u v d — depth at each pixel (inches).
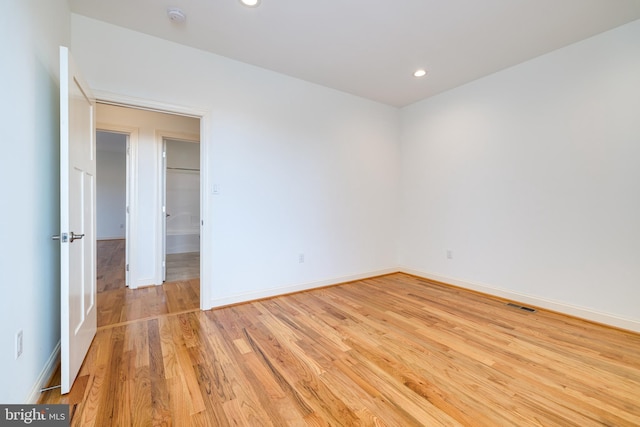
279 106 127.4
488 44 104.3
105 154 316.2
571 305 106.3
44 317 63.4
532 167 116.3
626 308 94.7
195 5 83.5
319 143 140.9
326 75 129.3
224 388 63.7
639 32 90.8
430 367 72.8
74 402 58.3
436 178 153.9
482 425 53.7
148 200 140.7
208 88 109.8
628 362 75.4
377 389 64.0
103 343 83.6
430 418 55.4
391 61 116.5
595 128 100.2
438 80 135.0
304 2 82.0
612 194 97.2
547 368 72.6
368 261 161.8
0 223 45.3
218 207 112.8
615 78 95.6
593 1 81.7
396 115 172.1
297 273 135.5
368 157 159.8
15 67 50.6
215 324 97.7
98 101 92.2
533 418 55.6
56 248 71.7
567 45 105.4
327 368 72.0
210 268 111.3
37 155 60.4
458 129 142.7
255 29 95.1
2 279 45.7
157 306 114.5
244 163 118.6
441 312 110.2
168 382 65.5
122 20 91.0
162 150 144.5
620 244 95.9
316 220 141.2
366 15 87.7
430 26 93.4
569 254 107.0
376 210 164.2
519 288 121.0
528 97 116.8
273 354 78.4
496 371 71.2
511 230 123.5
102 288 138.5
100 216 313.6
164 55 101.3
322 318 104.0
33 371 57.3
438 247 154.0
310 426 53.1
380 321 101.3
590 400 60.8
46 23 65.9
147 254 141.4
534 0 81.1
